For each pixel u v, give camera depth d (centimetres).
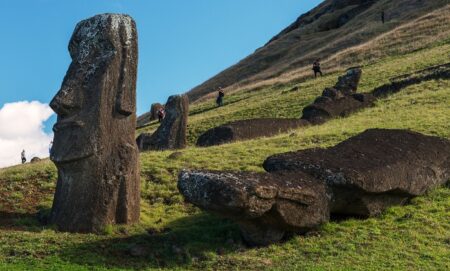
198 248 1255
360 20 7694
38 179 1833
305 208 1267
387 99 3253
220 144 2511
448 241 1239
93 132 1403
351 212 1396
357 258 1163
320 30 8781
